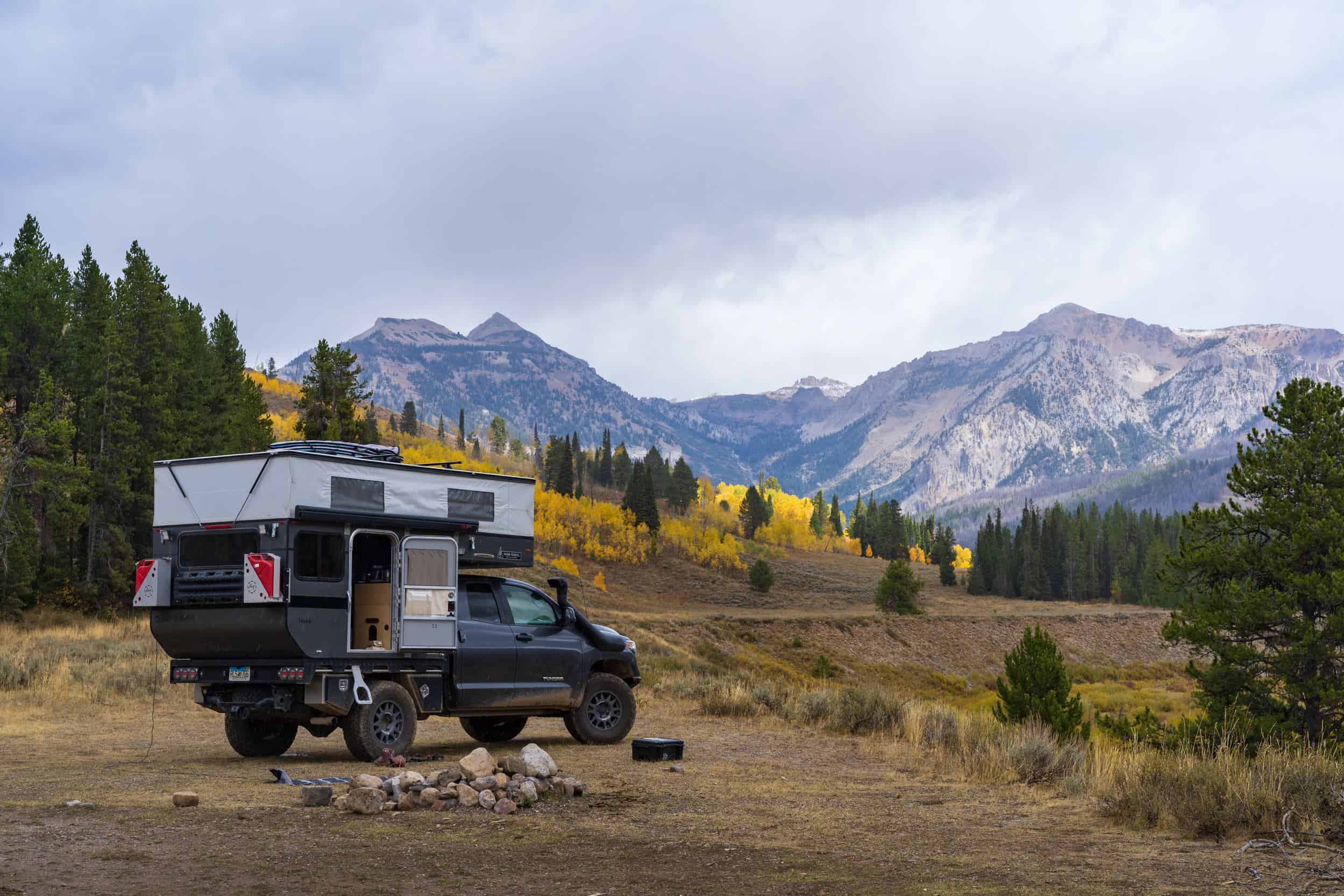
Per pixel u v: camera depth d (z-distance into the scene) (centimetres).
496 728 1444
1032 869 680
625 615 10494
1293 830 775
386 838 774
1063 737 1605
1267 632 2514
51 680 1953
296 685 1176
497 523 1337
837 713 1638
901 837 793
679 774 1129
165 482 1227
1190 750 1078
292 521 1141
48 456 5212
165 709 1792
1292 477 2552
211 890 620
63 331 6331
